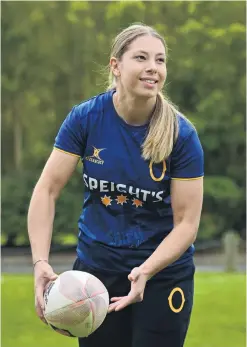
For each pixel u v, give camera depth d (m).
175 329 3.94
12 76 24.84
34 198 3.89
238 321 8.03
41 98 25.11
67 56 24.38
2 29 24.38
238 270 15.48
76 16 24.00
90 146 3.85
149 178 3.78
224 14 24.66
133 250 3.90
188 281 4.00
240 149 26.02
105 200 3.89
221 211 25.08
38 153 25.39
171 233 3.77
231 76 24.64
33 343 6.81
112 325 4.01
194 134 3.82
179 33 24.56
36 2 23.92
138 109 3.73
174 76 24.77
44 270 3.74
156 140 3.71
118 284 3.95
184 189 3.79
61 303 3.60
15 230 23.53
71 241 23.83
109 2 24.48
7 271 15.96
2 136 26.73
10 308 9.00
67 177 3.93
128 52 3.68
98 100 3.89
